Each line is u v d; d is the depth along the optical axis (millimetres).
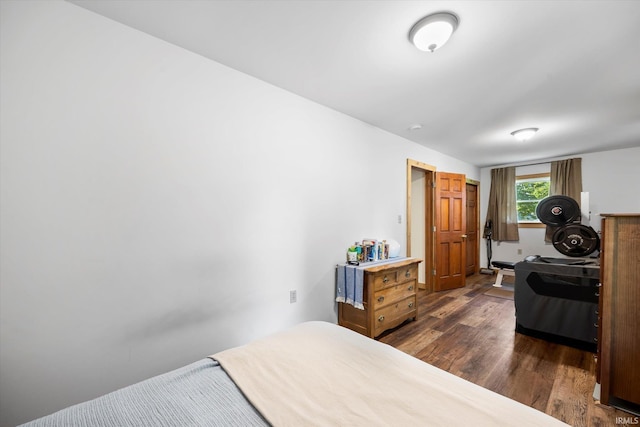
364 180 3182
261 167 2227
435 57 1876
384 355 1103
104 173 1542
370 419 752
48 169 1390
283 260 2377
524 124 3215
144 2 1414
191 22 1569
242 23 1569
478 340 2553
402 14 1474
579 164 4621
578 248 3305
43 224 1377
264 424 751
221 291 2002
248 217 2148
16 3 1326
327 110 2746
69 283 1442
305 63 1978
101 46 1530
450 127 3350
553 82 2209
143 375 1669
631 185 4199
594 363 2133
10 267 1308
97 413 791
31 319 1353
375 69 2043
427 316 3189
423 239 4480
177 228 1802
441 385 902
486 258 5785
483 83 2236
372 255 3020
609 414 1584
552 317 2488
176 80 1792
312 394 863
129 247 1622
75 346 1460
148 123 1688
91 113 1504
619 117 2955
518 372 2018
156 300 1718
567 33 1603
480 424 721
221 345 2000
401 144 3750
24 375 1341
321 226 2697
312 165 2611
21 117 1330
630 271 1602
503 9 1417
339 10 1451
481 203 5855
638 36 1616
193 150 1867
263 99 2234
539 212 3996
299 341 1220
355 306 2582
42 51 1381
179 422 757
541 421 730
